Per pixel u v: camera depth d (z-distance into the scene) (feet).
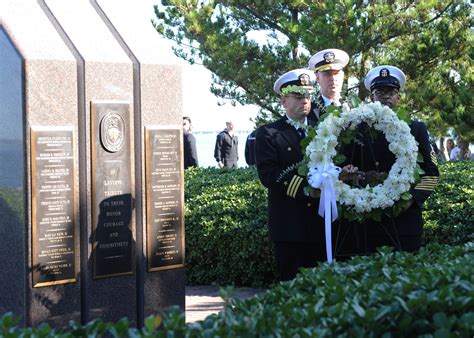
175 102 18.45
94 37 17.80
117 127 17.44
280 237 18.15
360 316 9.50
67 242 16.69
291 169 17.29
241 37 59.82
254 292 25.62
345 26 53.62
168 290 18.45
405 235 17.38
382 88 18.75
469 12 56.75
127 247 17.70
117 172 17.48
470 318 9.19
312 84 19.65
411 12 55.72
